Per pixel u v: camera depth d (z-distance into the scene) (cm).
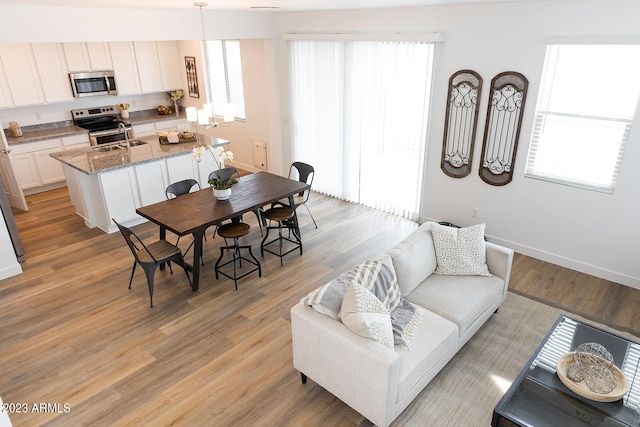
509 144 466
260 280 450
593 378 262
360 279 306
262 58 679
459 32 469
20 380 324
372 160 600
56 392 313
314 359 288
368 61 555
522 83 438
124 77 783
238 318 392
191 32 554
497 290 358
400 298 329
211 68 801
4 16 419
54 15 446
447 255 365
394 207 600
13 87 667
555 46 416
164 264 470
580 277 446
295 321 289
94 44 735
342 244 525
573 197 440
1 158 607
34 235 555
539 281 439
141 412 296
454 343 311
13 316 396
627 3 365
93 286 443
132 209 570
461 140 502
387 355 246
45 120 734
